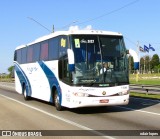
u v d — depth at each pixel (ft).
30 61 74.64
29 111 57.41
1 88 143.02
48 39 62.13
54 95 59.57
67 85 51.90
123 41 53.11
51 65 60.03
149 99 75.92
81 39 51.06
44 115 52.01
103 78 50.57
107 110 56.95
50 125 42.32
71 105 50.70
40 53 67.15
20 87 84.74
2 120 47.24
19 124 43.47
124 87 51.67
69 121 45.47
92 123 43.39
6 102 75.20
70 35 51.21
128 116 49.14
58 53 56.18
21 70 83.05
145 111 54.60
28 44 76.74
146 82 166.91
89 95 49.93
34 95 72.28
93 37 51.49
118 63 51.93
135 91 92.38
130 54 52.47
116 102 51.08
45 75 63.77
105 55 51.31
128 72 52.42
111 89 50.78
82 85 49.88
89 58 50.65
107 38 52.03
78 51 50.57
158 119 45.68
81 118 48.24
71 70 48.80
